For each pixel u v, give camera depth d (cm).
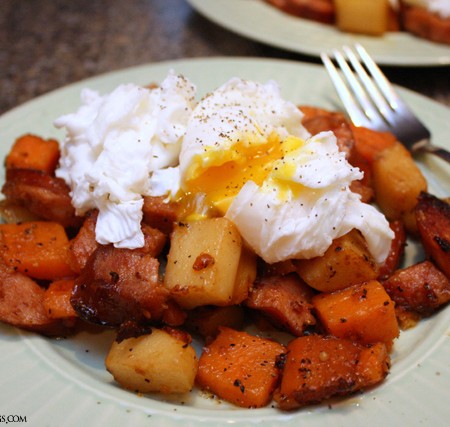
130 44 44
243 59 34
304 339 19
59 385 18
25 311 20
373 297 20
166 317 20
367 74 34
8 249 22
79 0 51
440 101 36
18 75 40
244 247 21
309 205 20
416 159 28
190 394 19
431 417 17
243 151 21
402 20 40
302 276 21
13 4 51
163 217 21
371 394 18
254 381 18
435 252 22
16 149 26
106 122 22
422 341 20
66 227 24
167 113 23
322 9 40
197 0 42
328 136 21
